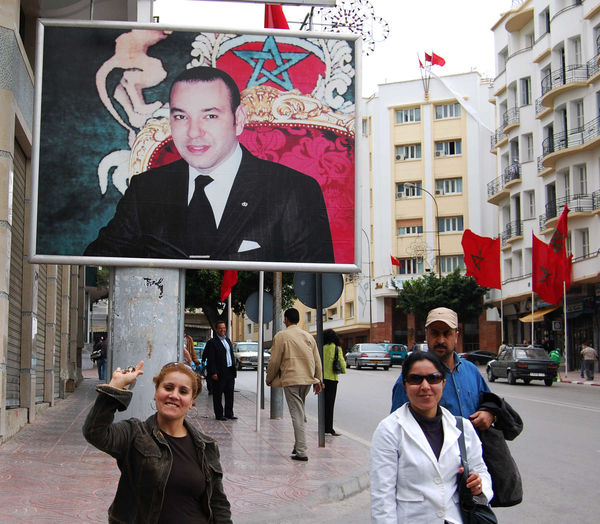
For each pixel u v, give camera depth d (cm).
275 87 1162
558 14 4159
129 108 1136
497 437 461
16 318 1292
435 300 5544
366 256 6825
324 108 1167
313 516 755
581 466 1066
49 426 1303
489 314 5950
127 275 1117
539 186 4538
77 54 1132
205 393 2434
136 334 1101
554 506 821
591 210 3878
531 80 4688
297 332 1070
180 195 1130
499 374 3197
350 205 1157
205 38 1155
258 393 1358
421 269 6525
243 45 1162
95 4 1445
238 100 1154
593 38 3931
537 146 4591
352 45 1178
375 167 6788
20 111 1196
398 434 387
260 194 1143
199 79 1150
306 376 1049
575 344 4212
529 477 985
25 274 1324
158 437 361
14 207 1238
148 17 1292
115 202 1120
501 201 5116
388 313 6612
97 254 1109
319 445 1167
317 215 1148
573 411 1836
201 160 1139
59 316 1908
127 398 356
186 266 1112
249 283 3133
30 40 1409
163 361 1100
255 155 1148
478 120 5772
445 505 375
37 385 1562
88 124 1125
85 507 715
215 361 1573
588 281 3781
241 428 1415
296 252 1141
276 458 1049
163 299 1113
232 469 953
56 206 1109
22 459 962
